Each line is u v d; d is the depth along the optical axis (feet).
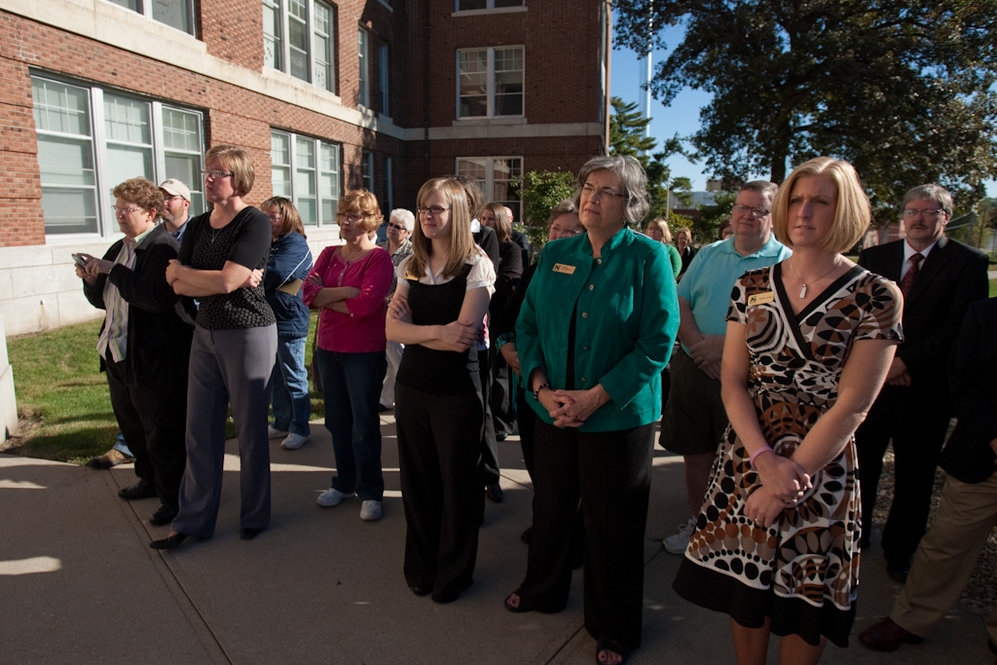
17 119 26.61
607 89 86.58
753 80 54.03
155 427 11.19
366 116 54.49
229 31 38.42
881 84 53.31
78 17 28.73
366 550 10.83
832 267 6.31
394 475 14.29
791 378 6.44
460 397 9.04
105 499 12.34
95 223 31.07
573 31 57.47
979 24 53.93
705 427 10.63
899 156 57.77
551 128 58.90
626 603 8.11
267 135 42.42
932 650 8.39
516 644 8.41
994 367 7.71
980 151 55.98
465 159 61.57
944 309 9.82
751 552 6.54
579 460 8.16
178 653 8.07
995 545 11.26
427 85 60.95
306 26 47.03
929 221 9.84
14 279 26.89
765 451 6.39
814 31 54.34
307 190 48.52
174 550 10.64
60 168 29.17
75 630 8.46
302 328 15.51
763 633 6.91
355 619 8.89
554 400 8.02
